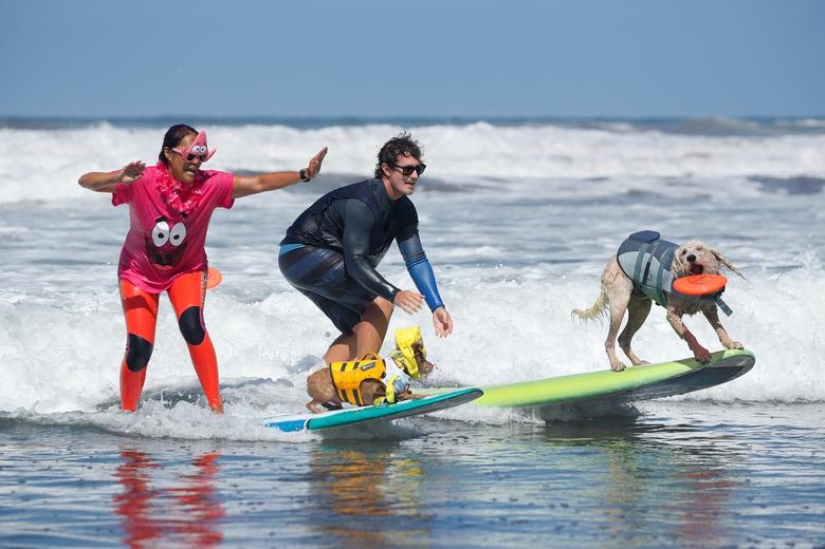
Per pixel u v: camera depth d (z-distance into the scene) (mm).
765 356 31734
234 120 180375
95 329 30984
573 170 97875
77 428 24266
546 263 46406
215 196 24734
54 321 31047
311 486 19531
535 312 34406
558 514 17875
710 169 101562
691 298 25828
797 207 73625
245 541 16312
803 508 18438
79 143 88188
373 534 16672
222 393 27797
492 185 85750
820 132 134750
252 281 40750
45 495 18797
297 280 25906
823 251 50406
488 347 32156
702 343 32844
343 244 25078
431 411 23688
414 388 28422
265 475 20297
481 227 59500
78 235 52500
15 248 47938
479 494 19109
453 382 29906
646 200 77938
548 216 65812
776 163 104000
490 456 22266
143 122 167000
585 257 48312
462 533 16766
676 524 17406
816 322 35438
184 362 30406
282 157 92562
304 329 33312
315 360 31500
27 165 76812
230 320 32906
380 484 19750
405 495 18984
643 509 18250
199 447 22672
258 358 31016
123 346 30734
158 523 17203
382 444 23281
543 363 31797
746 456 22500
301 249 25688
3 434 23641
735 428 25594
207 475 20250
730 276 39281
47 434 23672
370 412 23078
